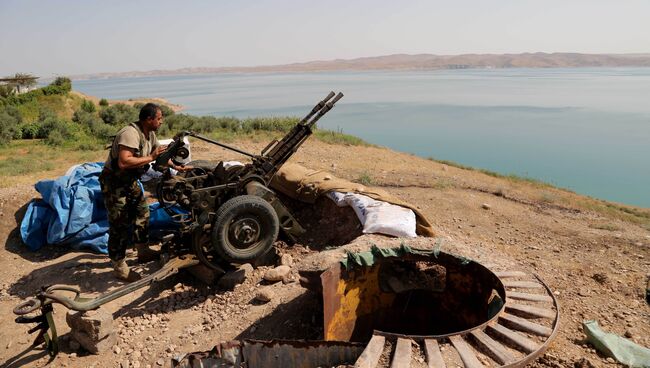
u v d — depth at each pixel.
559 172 21.02
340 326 3.83
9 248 5.39
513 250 5.78
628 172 21.02
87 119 23.55
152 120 4.49
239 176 4.99
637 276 4.74
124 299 4.50
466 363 2.60
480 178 11.66
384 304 4.26
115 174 4.42
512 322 3.07
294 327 3.81
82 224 5.32
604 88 127.44
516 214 7.64
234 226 4.42
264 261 4.98
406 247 3.98
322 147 13.25
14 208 5.88
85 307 3.60
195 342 3.84
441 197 8.26
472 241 5.98
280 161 5.18
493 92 111.38
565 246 6.04
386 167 11.09
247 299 4.37
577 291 4.37
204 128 17.11
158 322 4.18
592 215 8.38
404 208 5.38
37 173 10.02
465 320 4.04
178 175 5.18
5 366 3.59
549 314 3.20
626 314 3.90
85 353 3.71
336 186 5.89
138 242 4.94
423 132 36.84
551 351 3.24
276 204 5.01
